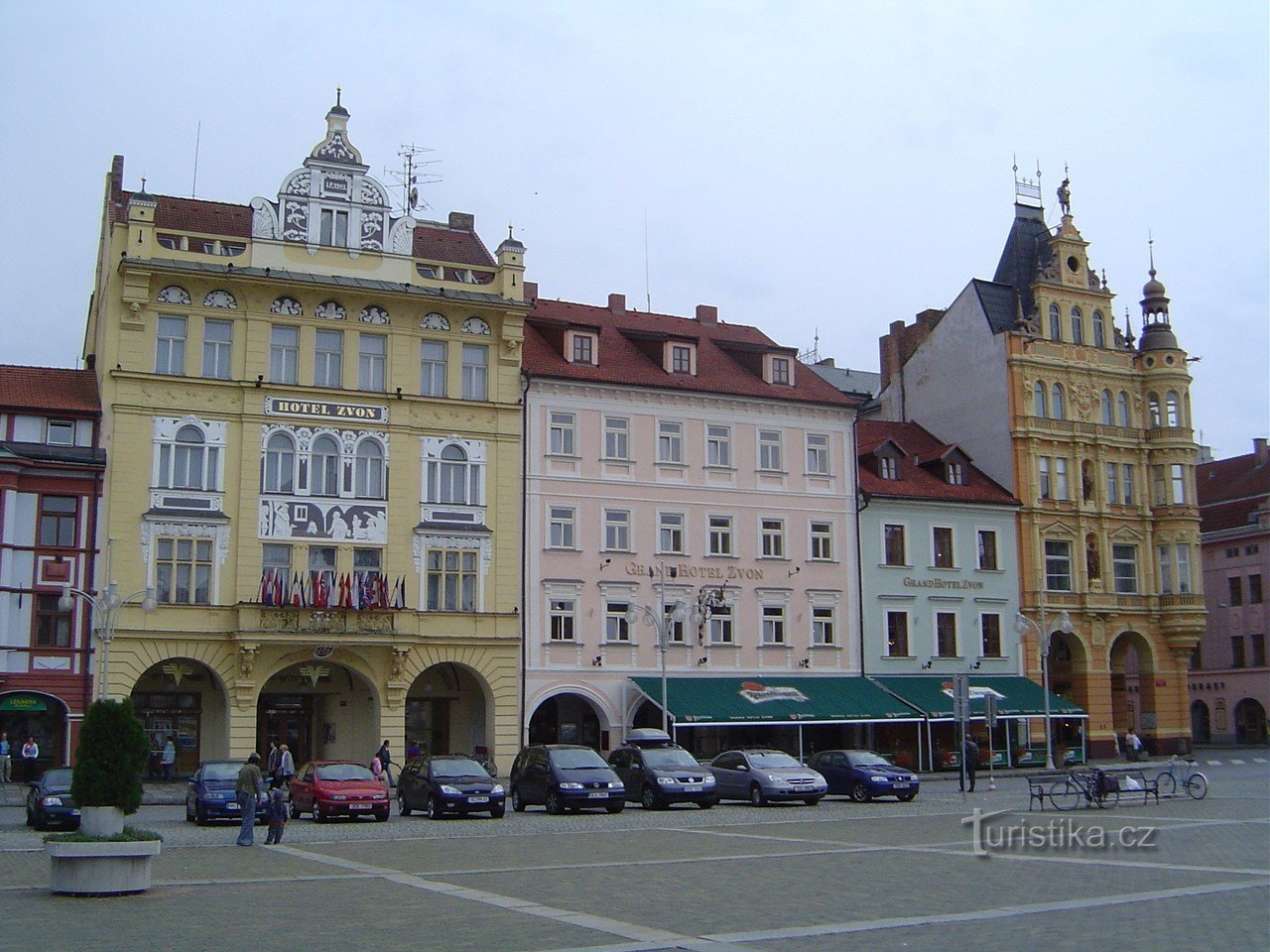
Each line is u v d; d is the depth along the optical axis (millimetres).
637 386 56812
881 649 60719
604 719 54438
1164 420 70000
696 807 39844
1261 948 14805
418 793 37094
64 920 17094
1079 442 67375
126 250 49594
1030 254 72375
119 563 48312
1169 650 68812
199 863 24422
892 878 21203
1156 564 69125
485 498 53719
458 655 52031
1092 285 70375
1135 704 83062
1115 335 70688
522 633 53344
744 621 57906
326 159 53250
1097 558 67312
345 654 50219
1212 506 88188
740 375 61062
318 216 52781
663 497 57125
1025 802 39656
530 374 55031
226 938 15609
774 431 60156
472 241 60281
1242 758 68812
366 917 17219
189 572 49312
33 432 48844
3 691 46344
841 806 39312
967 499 63875
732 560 58062
